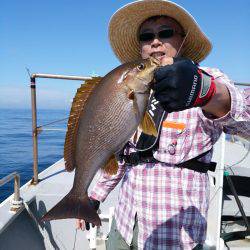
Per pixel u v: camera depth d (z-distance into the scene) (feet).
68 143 5.29
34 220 11.55
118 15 7.87
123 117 5.02
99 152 5.13
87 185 5.22
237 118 4.70
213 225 9.91
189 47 7.83
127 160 7.04
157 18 7.34
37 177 13.11
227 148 17.98
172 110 4.35
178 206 6.48
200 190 6.57
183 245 6.42
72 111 5.23
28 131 127.65
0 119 243.60
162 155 6.61
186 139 6.51
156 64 4.94
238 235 12.01
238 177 13.99
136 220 6.95
